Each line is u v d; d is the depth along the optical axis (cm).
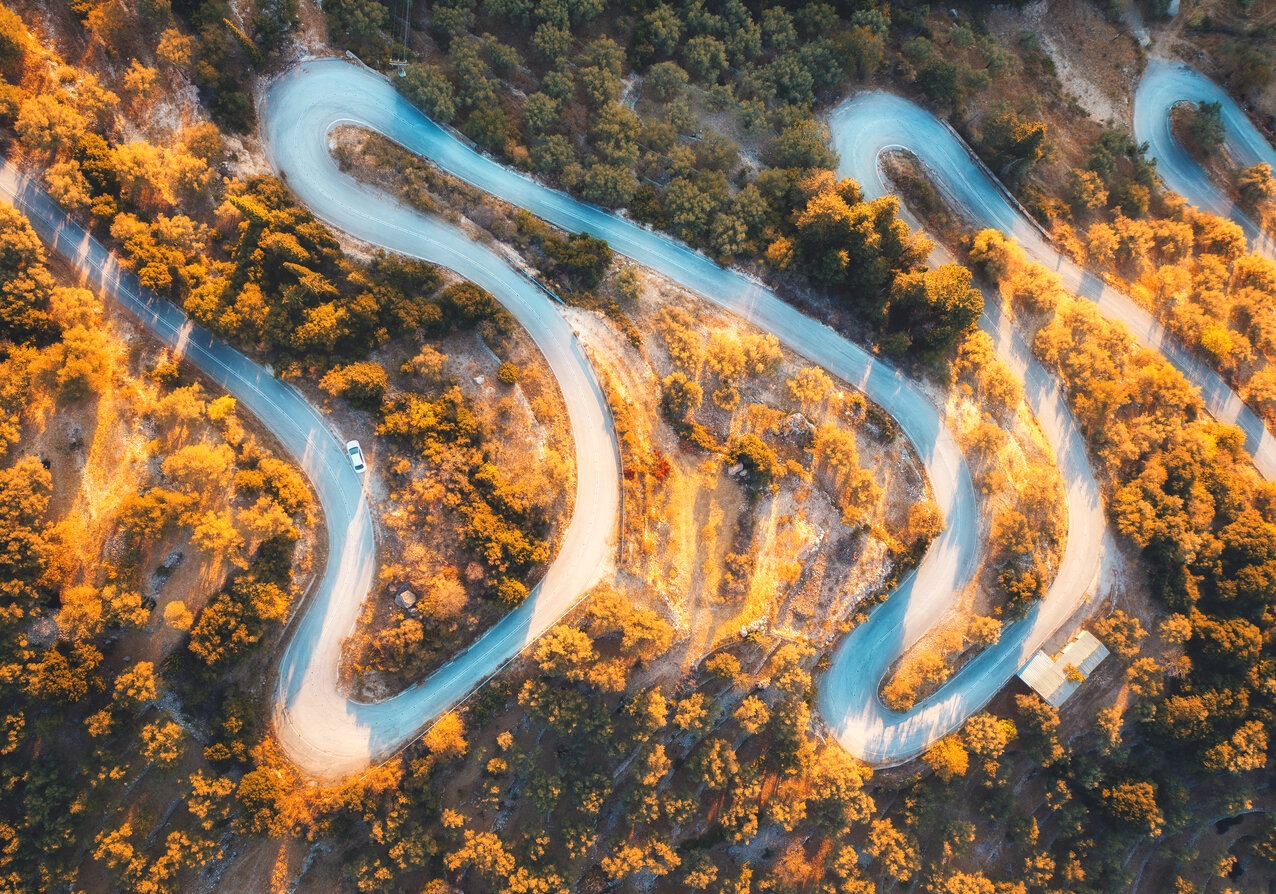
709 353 8319
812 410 8694
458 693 7862
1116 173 10250
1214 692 9081
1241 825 10488
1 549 6406
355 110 8112
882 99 9806
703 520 8250
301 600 7550
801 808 8531
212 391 7494
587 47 8712
